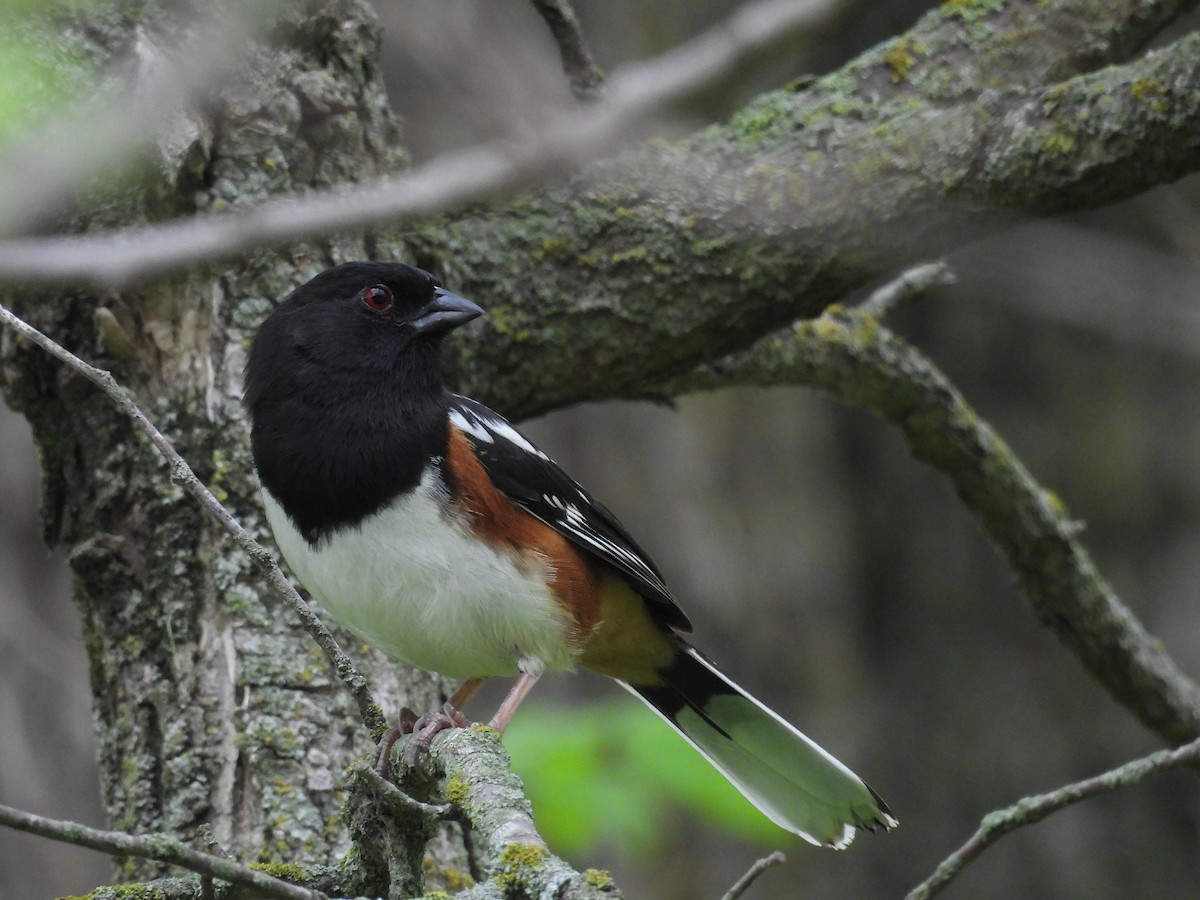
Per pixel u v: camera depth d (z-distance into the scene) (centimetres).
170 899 544
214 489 782
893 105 889
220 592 769
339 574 736
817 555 1385
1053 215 790
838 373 989
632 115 507
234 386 793
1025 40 918
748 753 814
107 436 793
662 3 1369
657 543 1333
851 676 1389
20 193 556
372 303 758
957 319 1502
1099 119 741
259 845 724
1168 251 1502
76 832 426
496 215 855
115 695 782
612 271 847
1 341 812
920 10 1437
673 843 1266
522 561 748
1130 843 1389
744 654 1350
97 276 472
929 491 1470
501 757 549
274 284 809
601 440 1335
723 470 1359
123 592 784
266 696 751
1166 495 1451
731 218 834
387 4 1058
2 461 1198
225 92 787
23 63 636
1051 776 1402
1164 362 1473
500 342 848
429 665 773
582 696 1280
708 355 863
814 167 830
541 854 458
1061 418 1480
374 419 738
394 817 543
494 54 1073
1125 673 1059
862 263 824
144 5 748
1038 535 1035
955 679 1433
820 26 536
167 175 752
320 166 817
